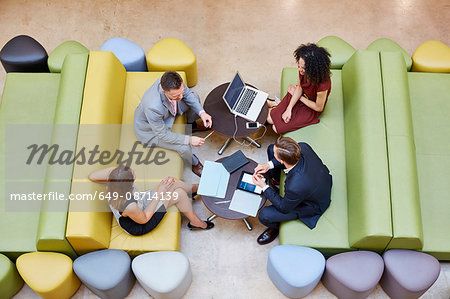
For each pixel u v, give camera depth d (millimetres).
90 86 3574
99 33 5012
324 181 3285
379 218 3096
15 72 4129
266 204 3926
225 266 3615
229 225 3812
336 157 3693
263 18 5074
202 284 3531
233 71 4707
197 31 4996
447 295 3434
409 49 4887
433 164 3627
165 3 5195
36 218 3416
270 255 3248
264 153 4191
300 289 3162
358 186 3301
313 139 3779
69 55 3732
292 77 4152
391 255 3197
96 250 3316
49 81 4039
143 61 4312
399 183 3188
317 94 3594
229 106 3875
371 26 5027
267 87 4609
